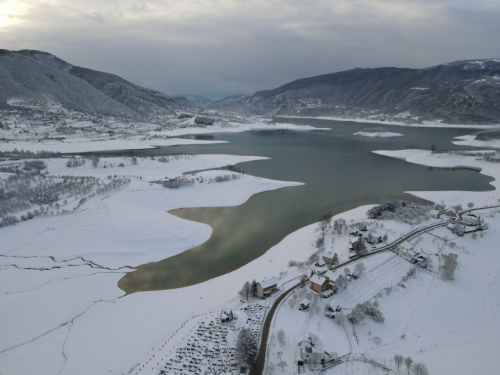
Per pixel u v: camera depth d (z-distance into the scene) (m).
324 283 98.12
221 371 70.75
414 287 104.38
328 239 135.00
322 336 81.38
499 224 151.25
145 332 84.38
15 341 83.00
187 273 115.88
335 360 73.38
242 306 93.44
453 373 69.69
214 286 106.12
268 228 154.25
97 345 80.38
